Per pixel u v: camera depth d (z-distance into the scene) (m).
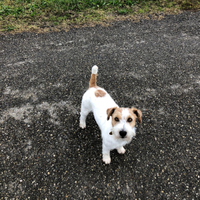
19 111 1.11
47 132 1.02
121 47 1.61
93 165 0.89
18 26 1.82
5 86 1.26
